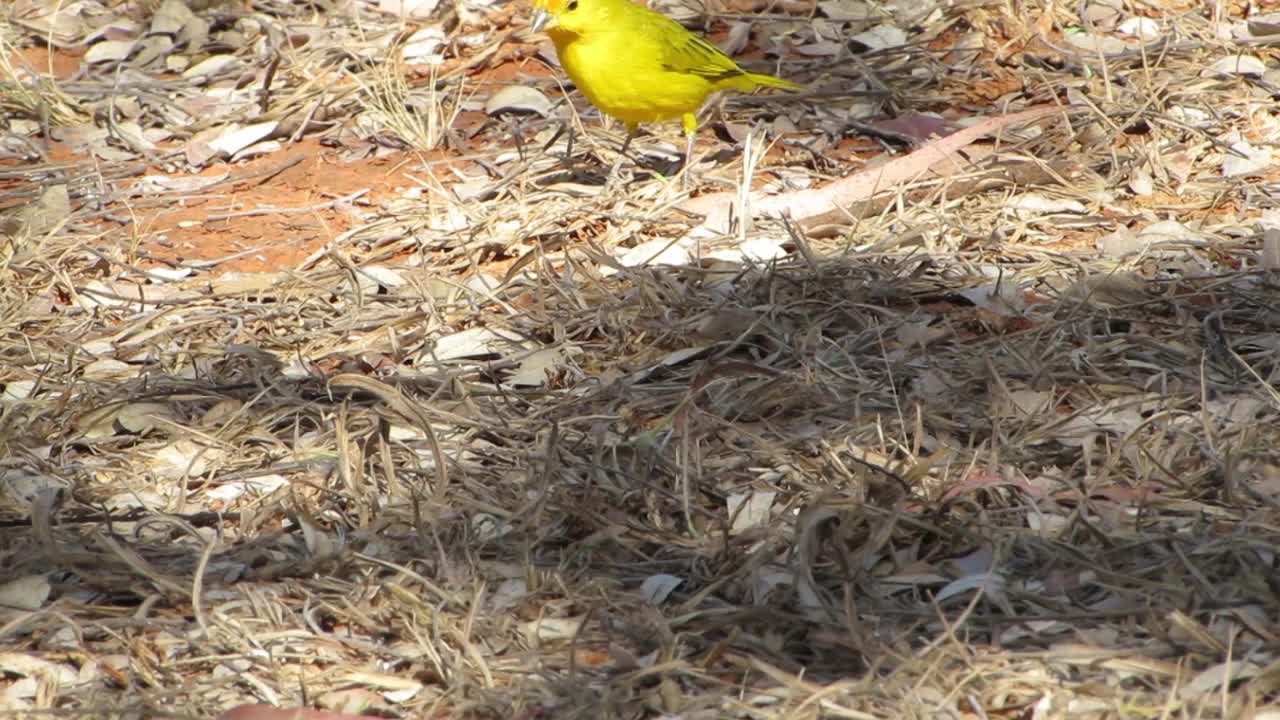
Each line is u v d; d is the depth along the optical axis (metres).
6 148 13.97
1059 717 6.13
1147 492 7.62
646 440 8.29
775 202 11.48
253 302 10.82
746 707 6.32
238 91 14.68
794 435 8.45
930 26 14.84
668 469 8.19
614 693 6.42
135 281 11.30
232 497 8.38
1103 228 11.05
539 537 7.63
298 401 9.12
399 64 14.73
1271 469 7.67
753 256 10.81
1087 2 14.71
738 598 7.13
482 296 10.53
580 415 8.89
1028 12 14.64
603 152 13.12
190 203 12.67
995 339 9.37
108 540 7.50
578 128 13.45
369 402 9.18
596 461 8.17
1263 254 10.15
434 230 11.68
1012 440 8.22
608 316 9.98
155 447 8.88
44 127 14.15
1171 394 8.55
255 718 6.38
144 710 6.50
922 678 6.25
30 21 16.25
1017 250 10.66
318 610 7.26
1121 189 11.66
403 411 8.12
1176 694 6.21
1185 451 7.98
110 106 13.94
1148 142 12.30
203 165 13.47
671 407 8.91
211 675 6.88
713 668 6.67
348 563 7.51
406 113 13.66
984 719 6.19
